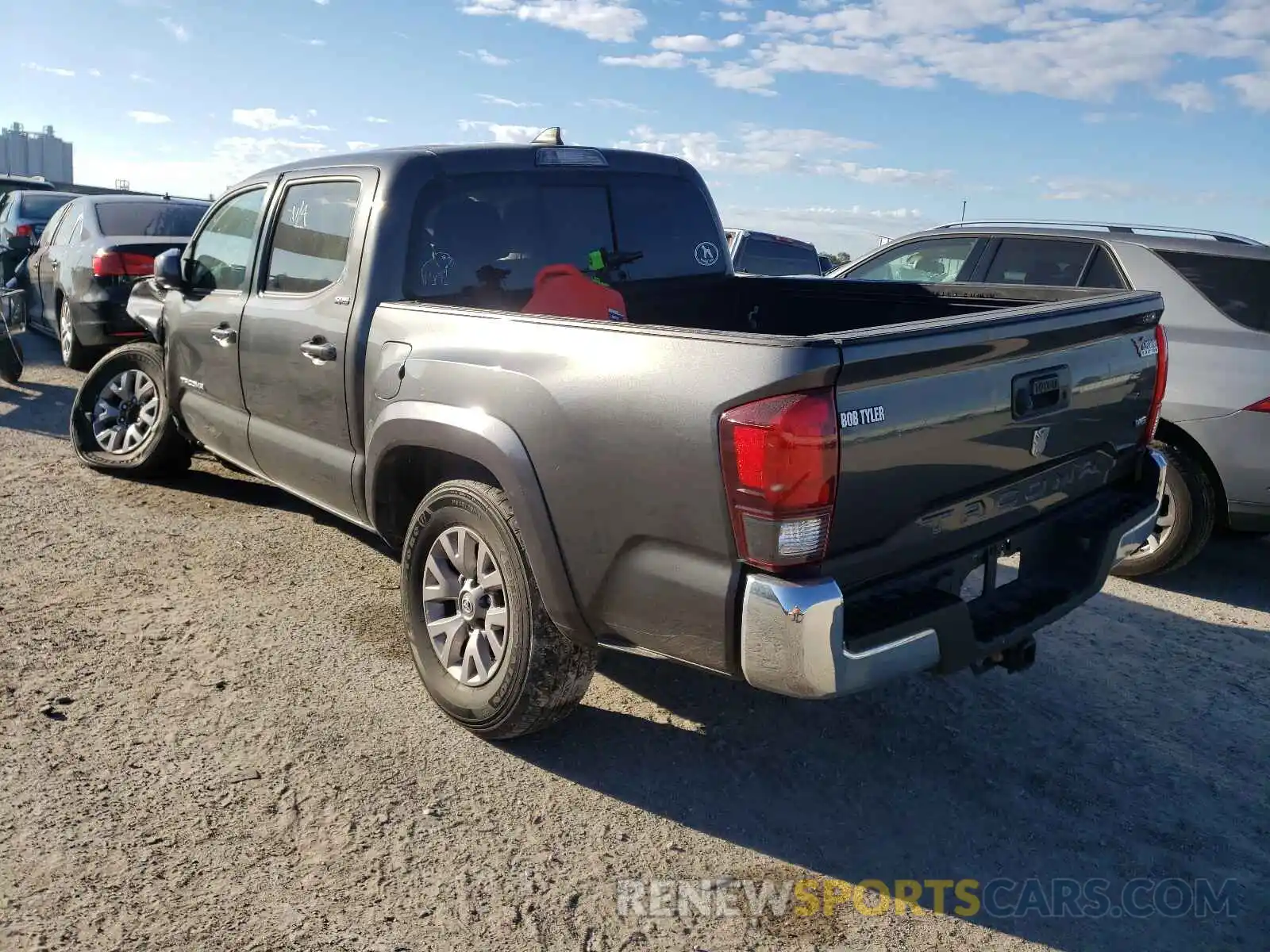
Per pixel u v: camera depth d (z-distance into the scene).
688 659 2.81
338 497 4.20
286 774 3.22
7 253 10.63
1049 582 3.33
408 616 3.67
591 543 2.93
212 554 5.03
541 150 4.33
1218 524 5.19
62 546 5.01
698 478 2.62
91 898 2.62
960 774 3.45
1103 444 3.45
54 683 3.68
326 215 4.21
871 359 2.50
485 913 2.67
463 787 3.22
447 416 3.32
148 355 5.93
